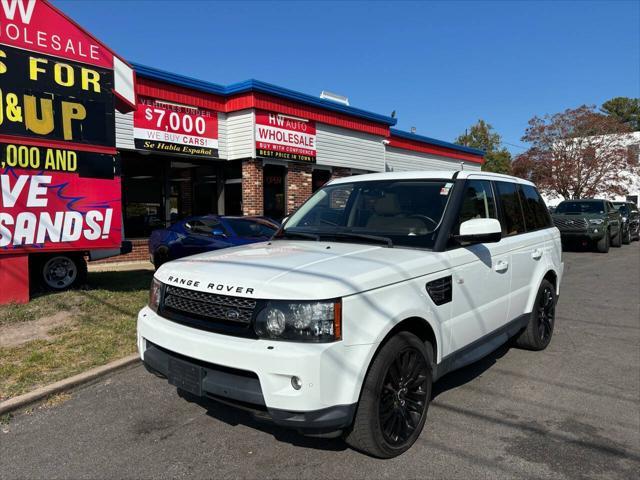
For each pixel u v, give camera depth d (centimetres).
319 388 267
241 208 1379
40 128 696
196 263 350
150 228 1302
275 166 1446
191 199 1465
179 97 1216
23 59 679
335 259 328
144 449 332
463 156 2436
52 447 337
